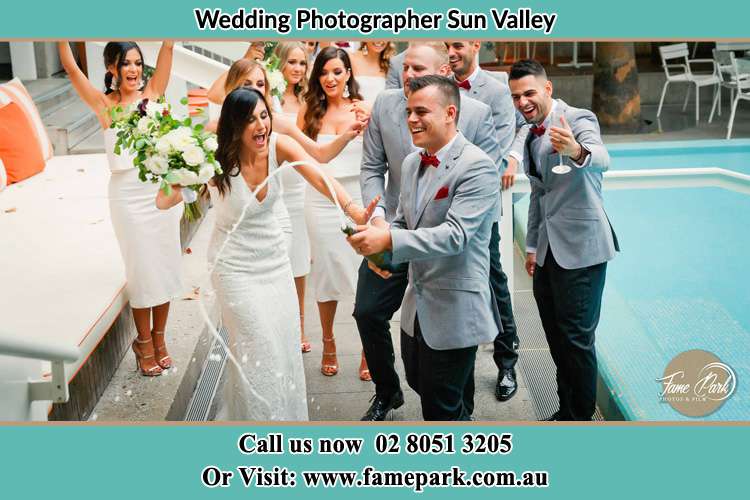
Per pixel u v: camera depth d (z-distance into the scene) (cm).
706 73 1300
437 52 402
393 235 335
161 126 366
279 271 383
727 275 606
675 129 1095
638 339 495
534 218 420
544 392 460
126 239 440
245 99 357
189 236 655
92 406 422
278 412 382
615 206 790
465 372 365
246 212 368
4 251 528
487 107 415
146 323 451
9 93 716
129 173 440
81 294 458
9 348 300
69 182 680
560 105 392
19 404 329
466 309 354
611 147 959
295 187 481
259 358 375
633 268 626
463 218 338
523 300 586
